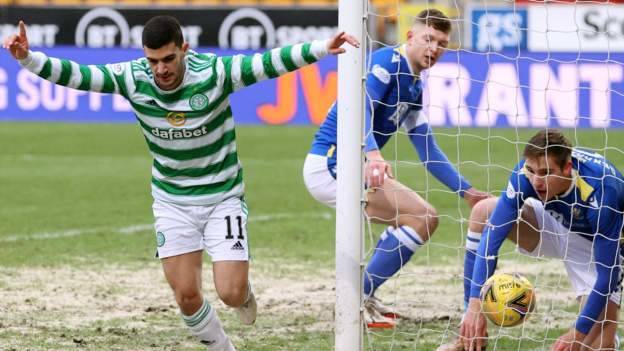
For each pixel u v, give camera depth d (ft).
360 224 49.42
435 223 60.44
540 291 73.10
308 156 63.52
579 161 51.16
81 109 186.09
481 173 134.31
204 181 50.62
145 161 148.25
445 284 74.69
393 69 60.34
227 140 50.62
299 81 183.21
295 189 124.47
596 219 50.47
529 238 56.90
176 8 195.42
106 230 97.45
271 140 166.30
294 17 195.93
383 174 55.72
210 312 51.47
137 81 48.75
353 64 48.85
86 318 63.93
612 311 53.11
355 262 49.39
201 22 195.52
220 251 50.60
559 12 189.78
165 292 71.82
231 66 48.60
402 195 60.23
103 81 48.67
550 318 64.85
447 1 189.06
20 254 85.30
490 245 52.37
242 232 51.01
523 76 172.35
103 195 119.24
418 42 60.34
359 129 49.08
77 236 94.12
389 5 194.39
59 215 105.70
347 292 49.47
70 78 48.19
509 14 188.55
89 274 77.77
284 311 66.59
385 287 73.77
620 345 57.88
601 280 50.42
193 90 48.47
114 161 147.84
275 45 196.03
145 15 196.24
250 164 144.87
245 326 62.44
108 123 184.96
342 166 49.21
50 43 196.75
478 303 52.42
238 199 51.47
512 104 172.76
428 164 64.18
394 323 62.23
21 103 185.78
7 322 62.44
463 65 174.29
